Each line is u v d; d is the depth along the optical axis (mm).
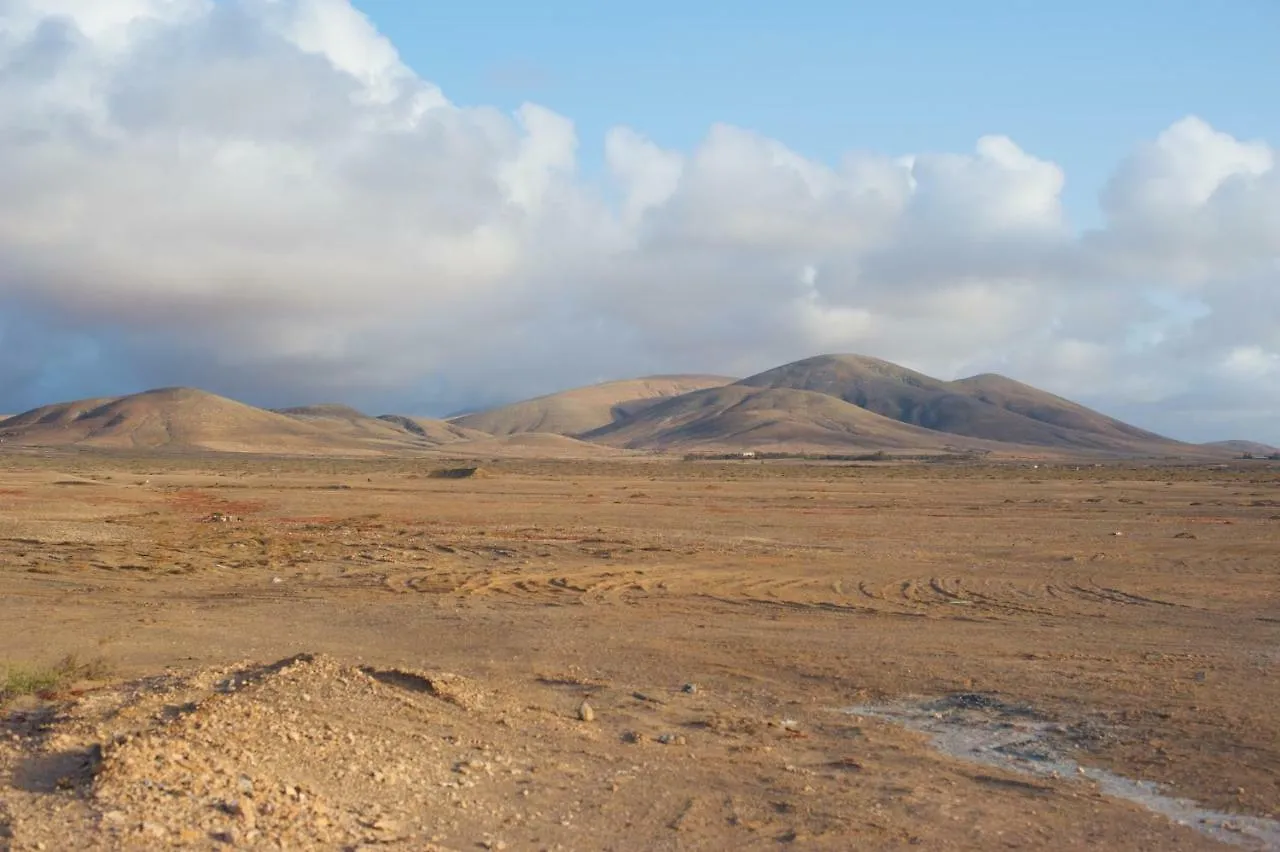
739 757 12336
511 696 15117
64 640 19547
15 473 95562
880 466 177375
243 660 17578
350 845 8719
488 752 11961
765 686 16359
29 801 9000
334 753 11055
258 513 55875
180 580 29766
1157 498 74250
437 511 58375
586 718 13883
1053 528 48031
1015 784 11477
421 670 15453
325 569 32406
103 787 9078
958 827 10016
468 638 20562
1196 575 31078
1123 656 18594
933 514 57094
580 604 25453
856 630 21578
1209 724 13758
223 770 9898
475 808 10086
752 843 9492
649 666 17859
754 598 26531
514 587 28516
